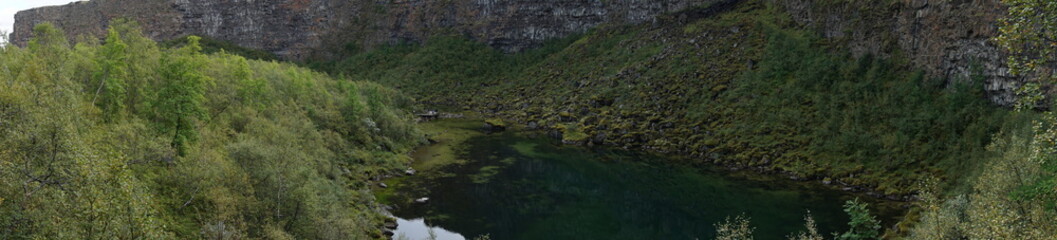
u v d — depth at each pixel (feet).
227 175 120.06
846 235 109.60
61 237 60.54
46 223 60.90
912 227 145.69
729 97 308.19
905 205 182.91
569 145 305.73
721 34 394.73
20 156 65.16
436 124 382.63
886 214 173.99
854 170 216.13
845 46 296.71
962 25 226.99
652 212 187.73
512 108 442.09
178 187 119.14
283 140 174.60
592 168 252.01
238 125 184.96
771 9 398.21
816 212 180.04
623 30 547.49
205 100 170.60
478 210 186.91
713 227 170.40
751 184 219.41
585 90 408.87
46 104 74.49
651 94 346.13
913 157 209.67
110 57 144.87
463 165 254.27
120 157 75.77
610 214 186.19
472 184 220.64
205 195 116.26
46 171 65.36
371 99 298.35
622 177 236.02
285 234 111.55
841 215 176.04
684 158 268.82
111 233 64.80
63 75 115.44
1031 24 59.36
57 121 70.38
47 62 130.31
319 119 248.11
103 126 122.62
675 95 334.65
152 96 145.79
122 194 67.72
